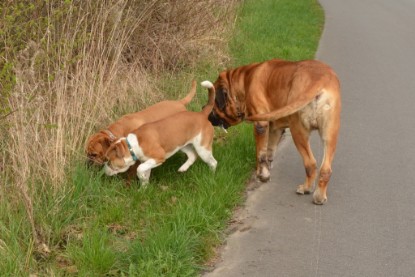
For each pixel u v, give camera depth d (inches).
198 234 197.6
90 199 219.5
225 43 422.3
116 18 297.9
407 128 323.9
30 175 210.2
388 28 621.6
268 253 197.9
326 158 225.9
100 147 233.6
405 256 198.8
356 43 543.8
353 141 303.3
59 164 219.8
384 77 430.0
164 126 235.8
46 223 198.8
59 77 241.1
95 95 272.5
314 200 232.2
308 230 213.8
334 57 487.5
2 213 195.0
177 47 374.6
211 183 233.8
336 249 201.8
